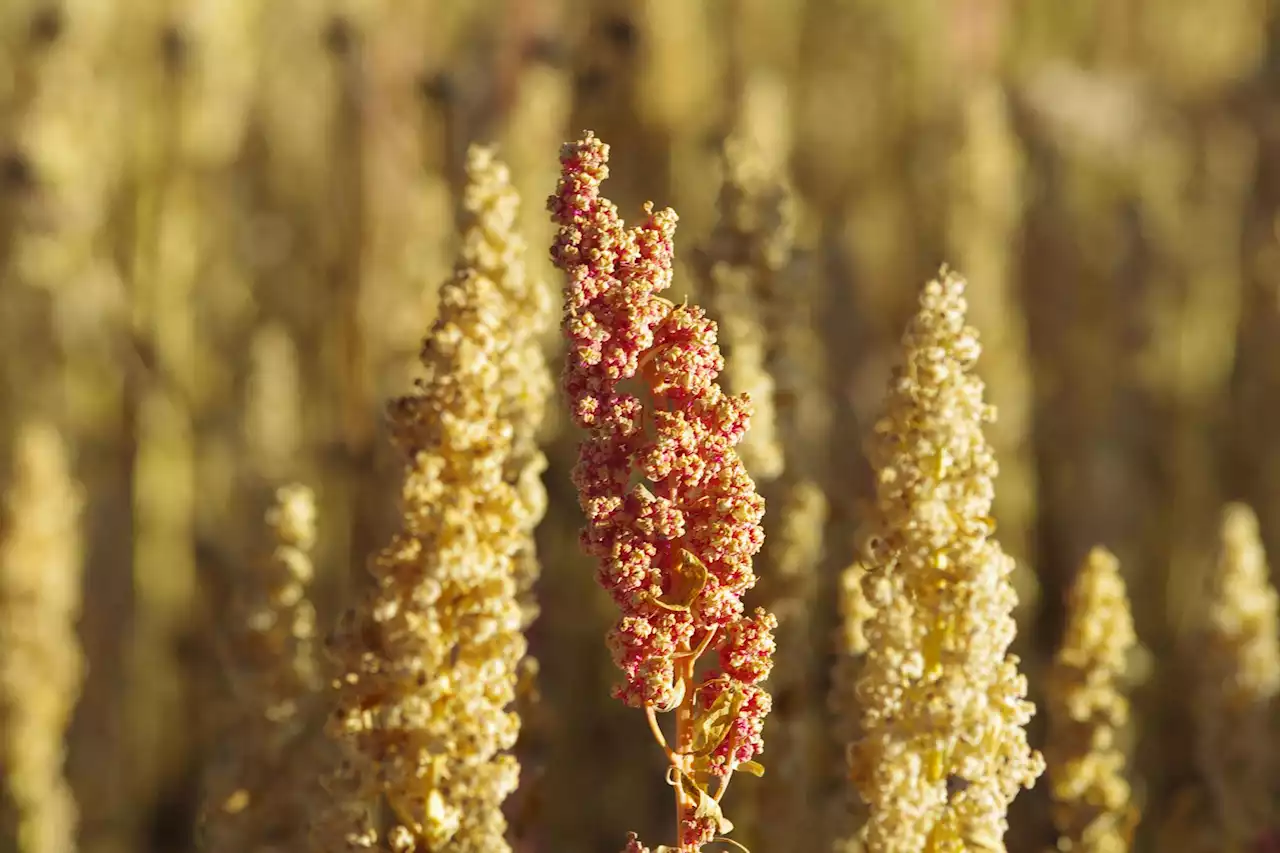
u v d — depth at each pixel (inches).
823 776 85.6
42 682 104.6
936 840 61.2
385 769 61.6
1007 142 160.9
